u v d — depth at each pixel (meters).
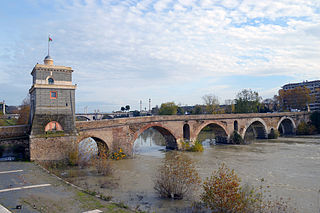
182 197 19.31
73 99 32.78
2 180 20.42
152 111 145.88
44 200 15.84
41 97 30.34
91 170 28.67
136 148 46.62
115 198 19.12
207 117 51.88
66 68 32.41
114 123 36.72
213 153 42.81
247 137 61.66
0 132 28.11
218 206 15.52
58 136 30.50
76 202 15.64
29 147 28.75
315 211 17.61
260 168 31.11
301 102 98.12
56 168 28.53
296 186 23.62
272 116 67.31
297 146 51.09
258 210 16.64
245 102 87.25
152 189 21.81
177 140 46.81
